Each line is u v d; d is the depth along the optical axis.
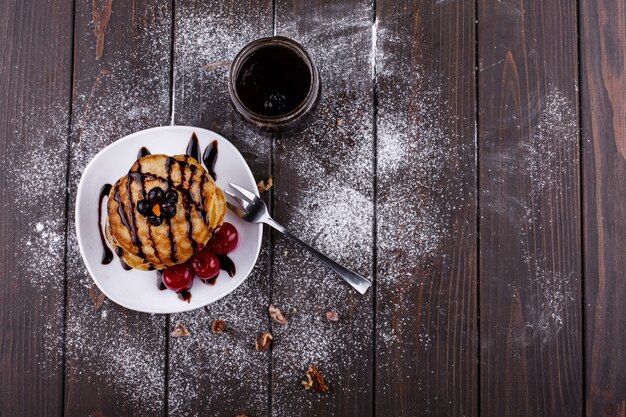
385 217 0.79
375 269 0.79
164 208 0.70
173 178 0.72
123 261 0.77
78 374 0.80
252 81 0.75
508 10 0.80
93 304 0.80
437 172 0.80
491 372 0.79
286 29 0.80
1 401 0.80
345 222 0.79
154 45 0.81
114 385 0.80
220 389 0.80
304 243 0.77
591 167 0.79
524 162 0.79
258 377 0.80
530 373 0.79
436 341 0.79
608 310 0.79
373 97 0.80
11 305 0.80
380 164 0.80
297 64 0.74
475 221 0.79
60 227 0.80
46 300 0.80
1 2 0.81
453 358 0.79
